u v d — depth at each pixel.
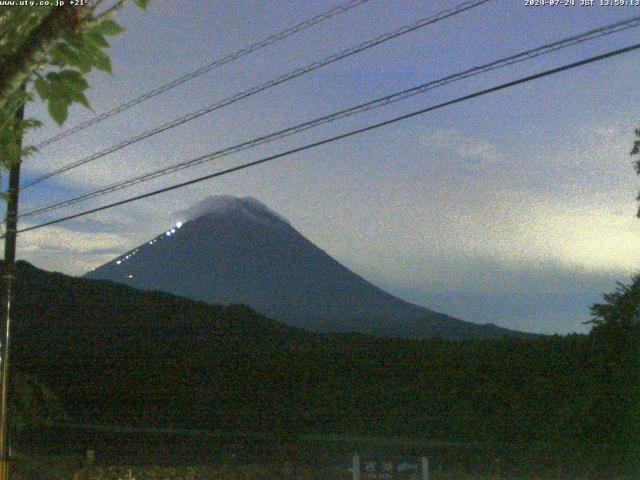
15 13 4.84
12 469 18.86
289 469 17.66
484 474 16.44
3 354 15.09
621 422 17.64
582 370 18.83
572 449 17.78
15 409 20.64
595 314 19.05
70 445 22.81
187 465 19.19
